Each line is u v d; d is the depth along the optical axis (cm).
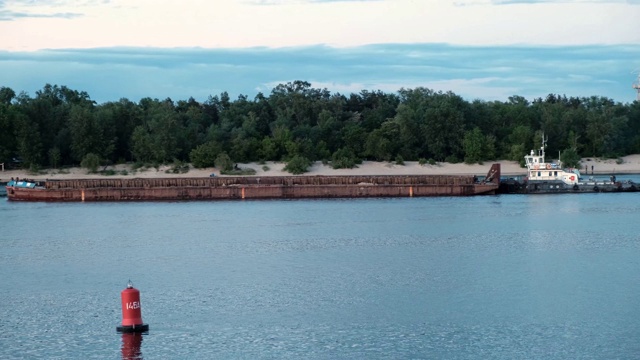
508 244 10988
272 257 10119
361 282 8575
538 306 7538
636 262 9581
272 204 16625
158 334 6744
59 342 6569
